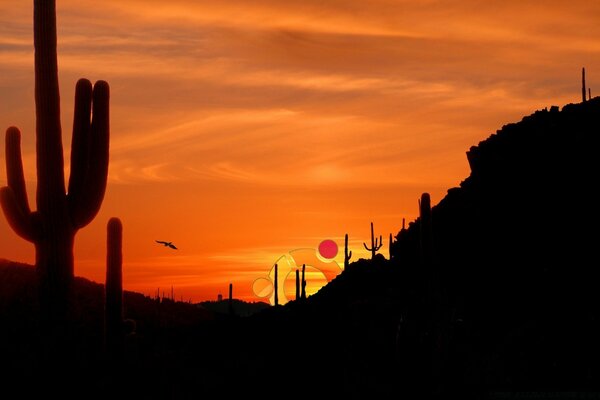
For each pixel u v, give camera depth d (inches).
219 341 2172.7
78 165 1051.3
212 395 1310.3
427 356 1193.4
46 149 1036.5
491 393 1285.7
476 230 2684.5
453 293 2299.5
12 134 1042.7
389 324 1615.4
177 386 1304.1
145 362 1446.9
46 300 1042.7
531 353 1688.0
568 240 2377.0
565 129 2849.4
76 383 1069.8
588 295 2052.2
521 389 1413.6
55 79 1048.8
